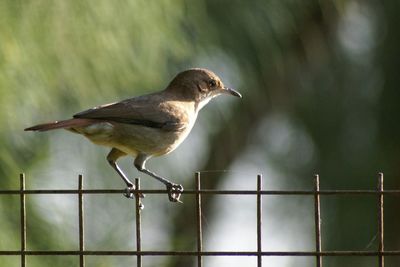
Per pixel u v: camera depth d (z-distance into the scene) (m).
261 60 12.76
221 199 15.33
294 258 14.33
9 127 9.99
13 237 9.95
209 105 13.30
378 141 14.07
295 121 14.61
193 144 13.41
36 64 9.78
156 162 13.05
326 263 14.30
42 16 9.77
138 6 10.19
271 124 14.87
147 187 12.95
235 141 14.95
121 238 11.05
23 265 7.34
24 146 10.48
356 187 14.05
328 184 14.17
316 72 14.39
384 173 14.09
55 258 10.38
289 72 14.19
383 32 14.07
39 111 10.30
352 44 14.27
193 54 11.74
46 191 7.30
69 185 11.39
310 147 14.45
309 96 14.43
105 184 11.95
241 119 14.73
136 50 10.41
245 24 12.47
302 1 13.21
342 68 14.30
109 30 10.07
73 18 9.88
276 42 12.79
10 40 9.60
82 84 10.06
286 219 14.43
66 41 9.91
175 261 14.67
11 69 9.70
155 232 13.27
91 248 10.88
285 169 14.59
